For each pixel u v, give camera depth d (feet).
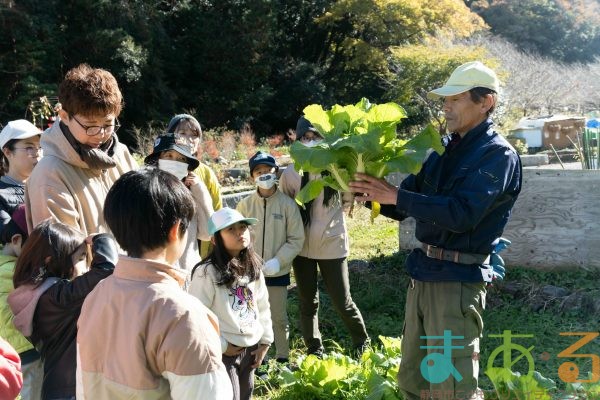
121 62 81.71
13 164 12.44
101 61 81.20
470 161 9.96
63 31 79.97
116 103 9.81
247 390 11.91
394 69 94.07
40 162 9.87
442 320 10.23
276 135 92.94
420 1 100.83
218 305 11.14
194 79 99.25
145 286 6.19
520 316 18.57
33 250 9.25
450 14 101.24
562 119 64.49
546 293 19.47
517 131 65.41
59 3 80.43
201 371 5.97
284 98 103.35
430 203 9.58
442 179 10.53
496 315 18.49
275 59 105.19
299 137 15.62
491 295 19.93
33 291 9.12
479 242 10.14
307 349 16.70
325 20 108.27
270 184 15.44
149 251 6.35
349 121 9.96
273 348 17.37
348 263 23.56
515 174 10.18
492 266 11.10
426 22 101.60
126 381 6.06
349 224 30.71
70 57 81.25
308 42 115.24
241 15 98.02
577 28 136.36
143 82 84.79
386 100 87.76
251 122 100.63
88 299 6.53
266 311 12.11
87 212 10.14
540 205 21.24
